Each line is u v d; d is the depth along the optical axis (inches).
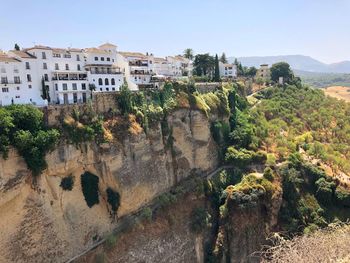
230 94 4185.5
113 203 2512.3
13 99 2615.7
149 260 2498.8
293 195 3161.9
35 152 2084.2
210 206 3088.1
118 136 2583.7
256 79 6127.0
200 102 3380.9
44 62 2837.1
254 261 2775.6
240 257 2815.0
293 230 2906.0
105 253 2337.6
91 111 2506.2
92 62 3235.7
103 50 3356.3
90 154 2409.0
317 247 1011.3
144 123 2805.1
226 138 3759.8
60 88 2876.5
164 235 2650.1
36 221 2110.0
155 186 2837.1
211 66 5177.2
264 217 2933.1
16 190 2022.6
